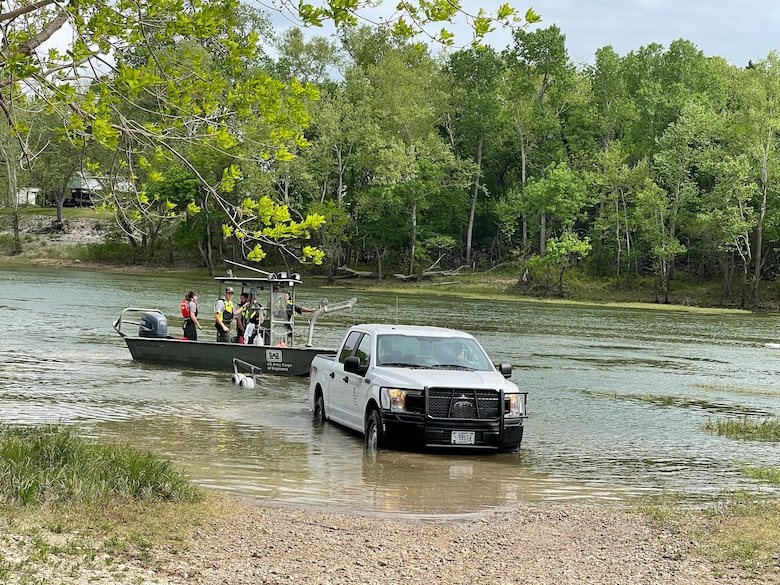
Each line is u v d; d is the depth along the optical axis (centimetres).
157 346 2395
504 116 9169
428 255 9475
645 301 8106
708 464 1413
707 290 8494
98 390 1931
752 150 7756
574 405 2041
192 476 1145
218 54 878
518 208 8494
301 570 760
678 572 814
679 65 9538
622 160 8581
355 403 1474
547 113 9444
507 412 1384
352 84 9038
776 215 8025
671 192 8575
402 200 8650
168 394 1922
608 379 2591
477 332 4125
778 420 1873
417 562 812
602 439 1612
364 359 1497
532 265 8244
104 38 816
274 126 861
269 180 7631
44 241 9894
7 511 838
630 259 8725
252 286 2384
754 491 1219
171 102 865
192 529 856
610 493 1180
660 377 2714
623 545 904
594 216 9294
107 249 9769
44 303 4603
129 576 695
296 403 1869
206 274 9012
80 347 2755
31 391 1869
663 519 1014
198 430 1496
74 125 828
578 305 7381
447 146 8856
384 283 8800
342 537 880
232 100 855
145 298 5278
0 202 10062
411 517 1002
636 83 9900
